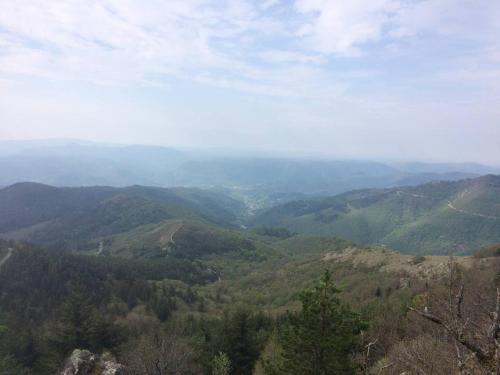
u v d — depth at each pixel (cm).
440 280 4972
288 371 1977
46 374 4569
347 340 1866
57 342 4812
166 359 3164
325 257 13738
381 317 3344
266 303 10331
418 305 2889
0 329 5725
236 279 15412
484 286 1869
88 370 2219
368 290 7006
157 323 7838
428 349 1216
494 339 707
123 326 6425
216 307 10338
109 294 10338
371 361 2320
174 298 10044
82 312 5009
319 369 1895
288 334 2083
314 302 1966
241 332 3984
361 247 13862
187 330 6594
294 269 13512
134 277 12825
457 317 765
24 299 10119
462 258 7381
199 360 4106
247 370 3822
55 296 10238
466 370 701
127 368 2697
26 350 5372
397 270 8144
